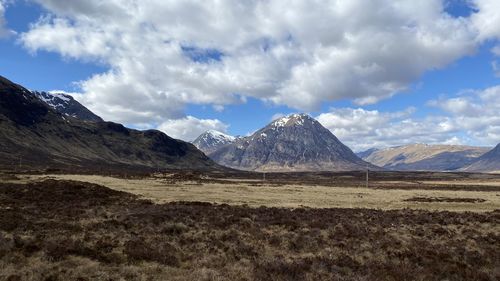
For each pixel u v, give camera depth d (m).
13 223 28.91
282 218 38.69
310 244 28.16
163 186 76.81
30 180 66.75
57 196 49.81
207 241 27.53
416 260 24.83
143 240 26.39
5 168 116.50
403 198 72.75
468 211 52.38
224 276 19.45
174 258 22.47
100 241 24.98
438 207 58.50
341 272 21.38
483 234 34.09
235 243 27.53
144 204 48.50
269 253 25.61
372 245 28.38
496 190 114.88
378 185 143.12
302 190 85.62
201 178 120.88
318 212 45.16
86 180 76.06
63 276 18.08
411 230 34.59
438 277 21.25
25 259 20.25
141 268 20.09
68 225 29.73
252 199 61.19
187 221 34.41
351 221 38.53
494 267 24.02
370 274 21.00
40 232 26.89
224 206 48.72
